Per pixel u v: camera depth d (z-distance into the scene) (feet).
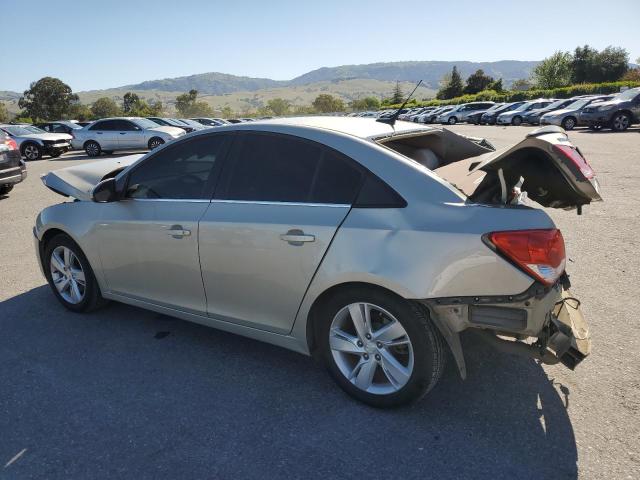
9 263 19.15
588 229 20.93
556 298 8.42
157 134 65.82
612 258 17.20
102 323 13.55
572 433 8.58
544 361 8.44
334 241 8.96
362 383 9.49
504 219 8.07
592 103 74.28
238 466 8.11
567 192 8.98
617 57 213.05
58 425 9.27
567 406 9.32
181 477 7.91
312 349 10.16
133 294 12.63
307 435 8.80
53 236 14.25
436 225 8.32
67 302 14.26
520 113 105.19
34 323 13.64
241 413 9.48
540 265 7.84
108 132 66.80
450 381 10.25
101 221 12.54
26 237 23.17
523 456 8.08
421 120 145.79
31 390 10.42
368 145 9.38
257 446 8.56
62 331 13.12
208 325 11.45
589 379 10.15
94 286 13.61
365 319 9.18
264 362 11.34
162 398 10.03
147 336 12.75
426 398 9.71
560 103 94.07
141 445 8.68
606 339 11.69
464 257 8.05
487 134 77.77
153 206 11.66
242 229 10.00
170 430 9.05
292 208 9.64
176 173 11.50
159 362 11.44
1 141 31.99
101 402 9.95
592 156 42.11
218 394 10.12
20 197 34.53
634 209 23.88
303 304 9.60
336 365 9.74
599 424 8.79
